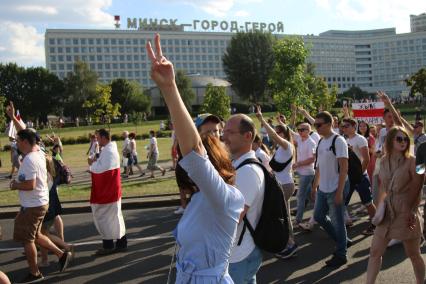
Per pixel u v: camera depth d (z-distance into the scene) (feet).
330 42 622.54
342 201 20.98
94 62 538.06
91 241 28.04
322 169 21.36
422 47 625.41
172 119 8.07
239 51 312.09
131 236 28.76
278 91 72.28
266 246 11.95
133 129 194.70
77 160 89.40
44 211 21.04
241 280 11.87
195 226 9.09
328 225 21.63
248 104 328.90
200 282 8.97
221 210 8.71
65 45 527.40
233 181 9.62
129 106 294.66
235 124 12.29
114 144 25.04
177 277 9.32
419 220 16.47
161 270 21.97
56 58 524.11
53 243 23.02
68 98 315.58
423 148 17.85
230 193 8.79
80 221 34.09
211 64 584.40
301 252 23.63
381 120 41.34
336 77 625.82
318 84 160.66
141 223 32.48
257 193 11.78
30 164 20.33
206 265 9.02
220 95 168.55
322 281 19.45
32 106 303.07
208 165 8.35
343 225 21.18
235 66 312.71
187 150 8.22
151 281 20.48
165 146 113.70
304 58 71.56
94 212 24.68
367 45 642.63
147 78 557.74
